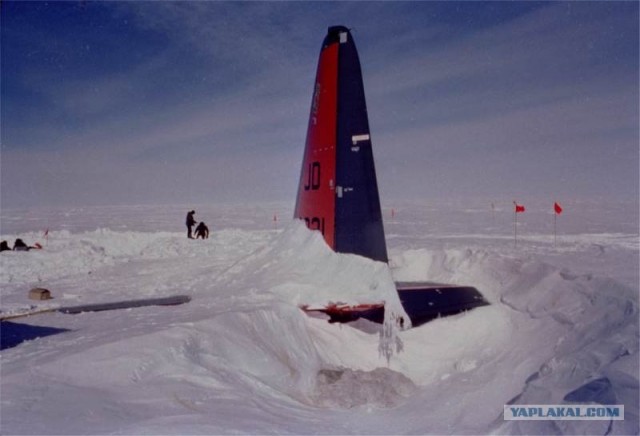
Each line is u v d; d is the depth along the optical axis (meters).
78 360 4.82
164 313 6.94
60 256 15.70
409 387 5.77
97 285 10.71
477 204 82.38
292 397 5.17
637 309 5.27
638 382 3.73
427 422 4.54
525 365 5.28
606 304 5.85
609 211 57.75
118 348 5.00
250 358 5.51
